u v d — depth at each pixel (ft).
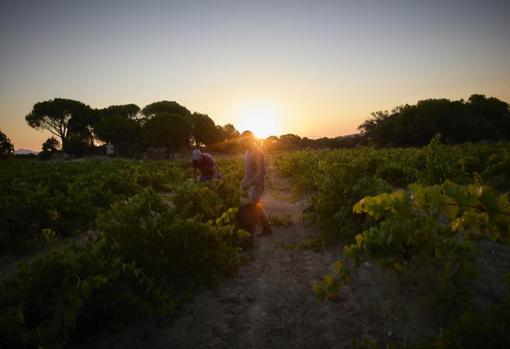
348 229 16.35
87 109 227.20
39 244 18.98
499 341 6.73
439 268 11.84
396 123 151.23
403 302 10.86
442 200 5.33
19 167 65.67
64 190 33.35
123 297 10.12
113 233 12.55
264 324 10.57
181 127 165.48
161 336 10.07
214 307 11.67
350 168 20.54
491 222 5.00
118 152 188.96
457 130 143.23
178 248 12.83
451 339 6.90
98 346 9.52
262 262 15.53
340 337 9.64
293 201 30.45
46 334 8.21
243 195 25.27
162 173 44.93
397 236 10.43
